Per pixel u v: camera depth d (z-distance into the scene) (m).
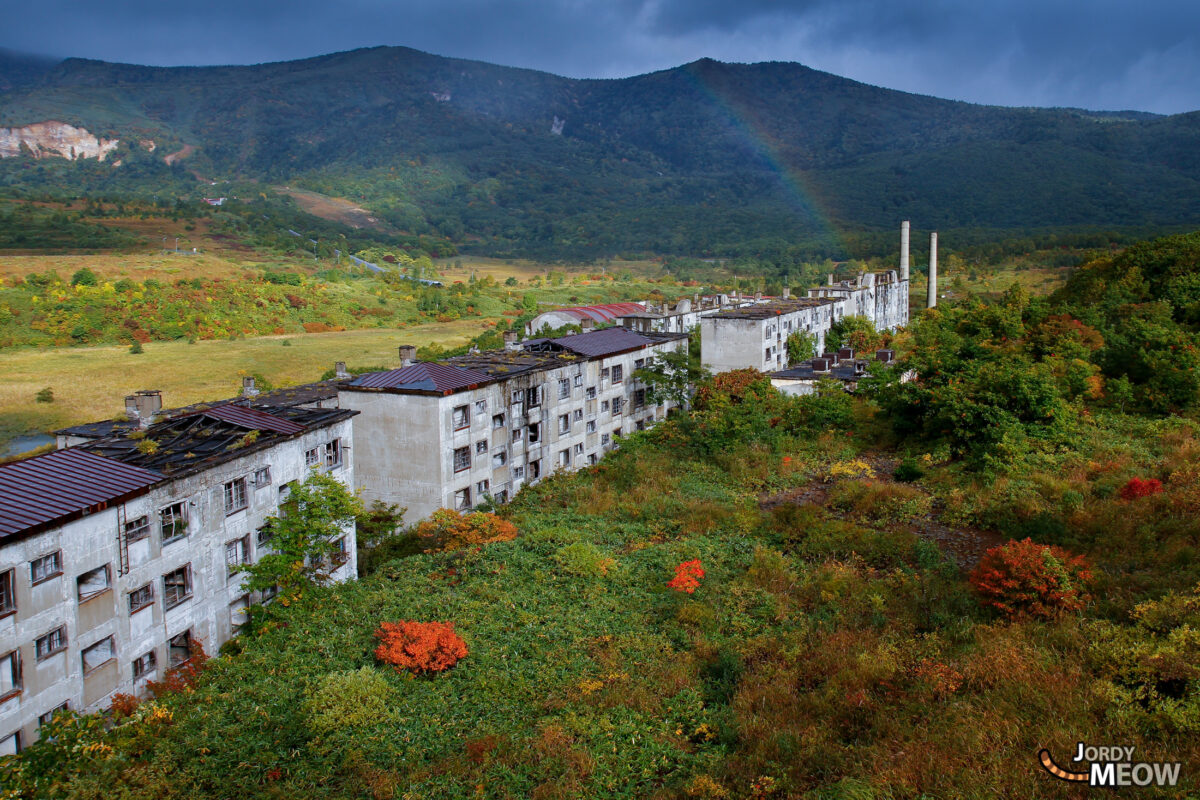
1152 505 37.50
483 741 24.67
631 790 22.30
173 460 33.28
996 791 18.39
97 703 28.45
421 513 50.78
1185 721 19.88
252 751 24.67
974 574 31.12
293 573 35.62
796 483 51.38
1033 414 50.59
